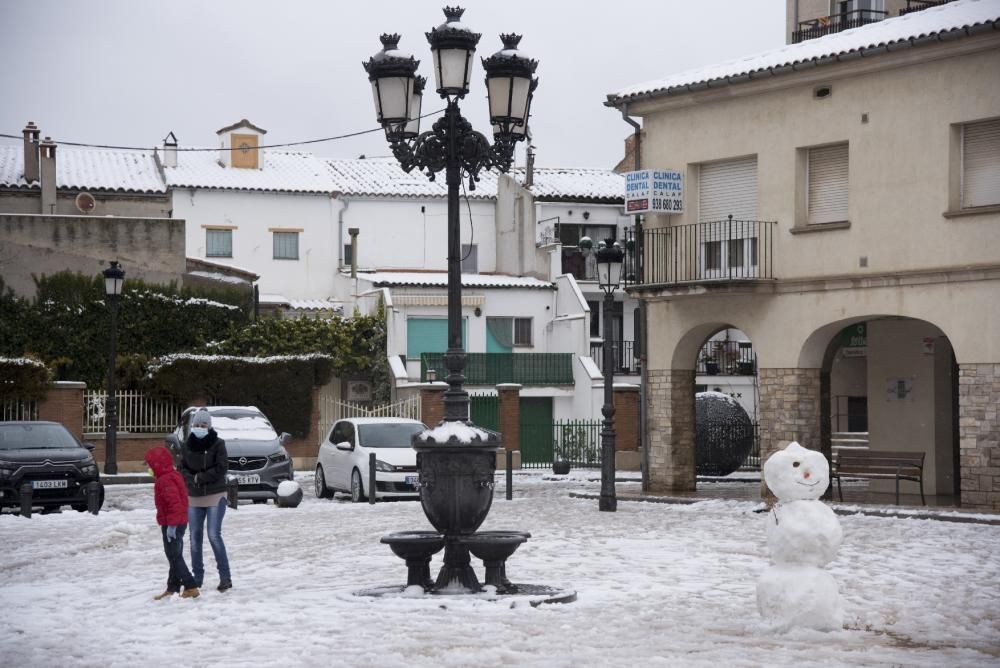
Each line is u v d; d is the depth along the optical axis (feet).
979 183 83.71
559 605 44.37
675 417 102.17
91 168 181.37
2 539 71.82
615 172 201.16
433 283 169.58
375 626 40.09
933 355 95.50
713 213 99.66
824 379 96.37
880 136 87.81
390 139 50.49
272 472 97.30
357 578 52.65
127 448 133.39
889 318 97.86
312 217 184.55
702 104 98.84
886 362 98.37
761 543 65.46
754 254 95.30
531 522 78.43
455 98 49.44
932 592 47.98
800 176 93.04
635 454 146.30
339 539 69.36
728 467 115.03
